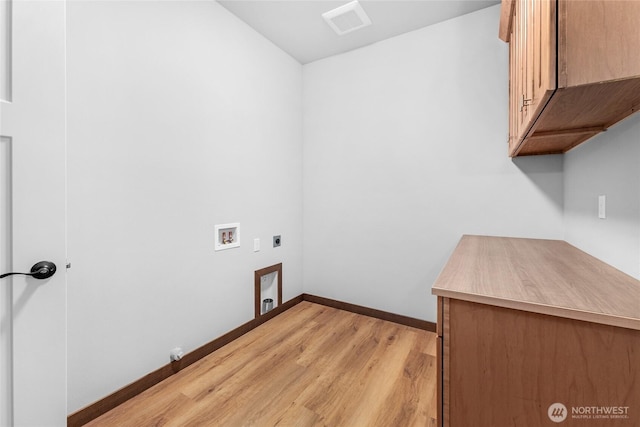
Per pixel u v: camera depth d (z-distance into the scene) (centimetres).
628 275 103
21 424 93
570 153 167
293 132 279
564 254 140
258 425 132
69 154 129
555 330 76
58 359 100
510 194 197
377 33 235
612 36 69
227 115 208
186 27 179
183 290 180
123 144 149
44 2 95
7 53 89
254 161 234
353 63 261
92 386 138
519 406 80
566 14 73
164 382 164
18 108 90
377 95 249
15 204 91
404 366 178
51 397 98
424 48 226
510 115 176
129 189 151
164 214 169
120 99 147
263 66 240
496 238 192
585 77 72
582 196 148
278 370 175
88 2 134
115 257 146
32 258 94
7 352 91
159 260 167
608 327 70
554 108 93
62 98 99
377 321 247
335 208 275
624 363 69
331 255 279
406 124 236
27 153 92
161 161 167
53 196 98
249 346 204
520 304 78
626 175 105
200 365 181
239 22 216
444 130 220
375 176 252
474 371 86
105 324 143
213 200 199
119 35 146
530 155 190
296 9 205
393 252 245
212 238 199
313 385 160
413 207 235
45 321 97
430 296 229
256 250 238
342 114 268
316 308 277
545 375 77
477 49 206
